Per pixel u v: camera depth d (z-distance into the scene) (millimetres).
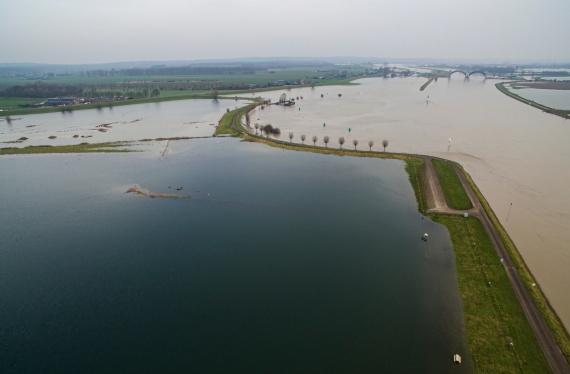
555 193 103688
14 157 152125
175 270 72188
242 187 114750
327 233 85500
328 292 64938
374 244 80375
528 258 73438
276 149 159375
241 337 55125
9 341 55031
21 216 97000
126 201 105875
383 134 178875
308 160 142000
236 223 91312
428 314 58938
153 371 49594
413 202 101312
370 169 129125
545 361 49125
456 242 79562
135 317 59688
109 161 145125
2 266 74438
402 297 63219
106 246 81438
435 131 182625
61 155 154375
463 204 96438
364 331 55906
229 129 198750
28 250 80312
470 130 183125
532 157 136625
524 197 101500
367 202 102062
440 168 123312
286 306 61625
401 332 55469
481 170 123625
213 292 65500
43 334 56281
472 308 59562
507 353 50594
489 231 82250
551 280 66688
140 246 81188
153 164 140375
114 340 54969
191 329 56875
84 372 49625
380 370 49094
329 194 108062
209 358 51375
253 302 62750
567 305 60438
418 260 74000
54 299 64312
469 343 52812
